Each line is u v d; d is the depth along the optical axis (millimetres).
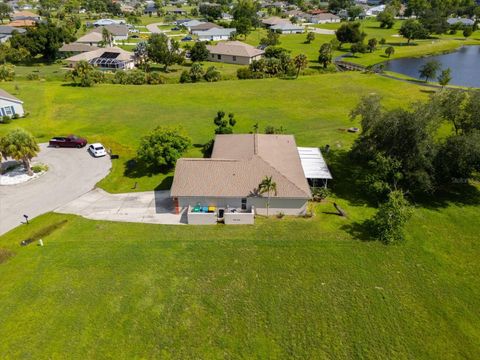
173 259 29672
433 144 36562
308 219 35219
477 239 32312
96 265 28984
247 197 34656
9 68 90000
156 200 38750
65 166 46500
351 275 28125
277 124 60156
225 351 22297
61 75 92875
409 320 24344
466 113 39406
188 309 25141
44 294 26281
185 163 37062
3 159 47969
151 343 22781
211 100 73812
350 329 23703
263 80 89438
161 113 65562
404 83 84875
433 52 130375
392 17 181000
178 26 181125
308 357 21938
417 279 27781
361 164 45719
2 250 30766
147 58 105312
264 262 29422
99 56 103500
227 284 27219
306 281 27562
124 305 25406
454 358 21875
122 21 198625
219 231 33406
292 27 166375
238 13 182000
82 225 34344
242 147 41156
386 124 37938
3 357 21875
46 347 22484
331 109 68562
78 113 65312
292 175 37000
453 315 24734
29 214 36344
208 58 118375
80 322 24125
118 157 48594
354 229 33656
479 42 147500
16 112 62250
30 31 109688
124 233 33062
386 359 21797
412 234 32938
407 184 38406
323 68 102250
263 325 24000
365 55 124750
